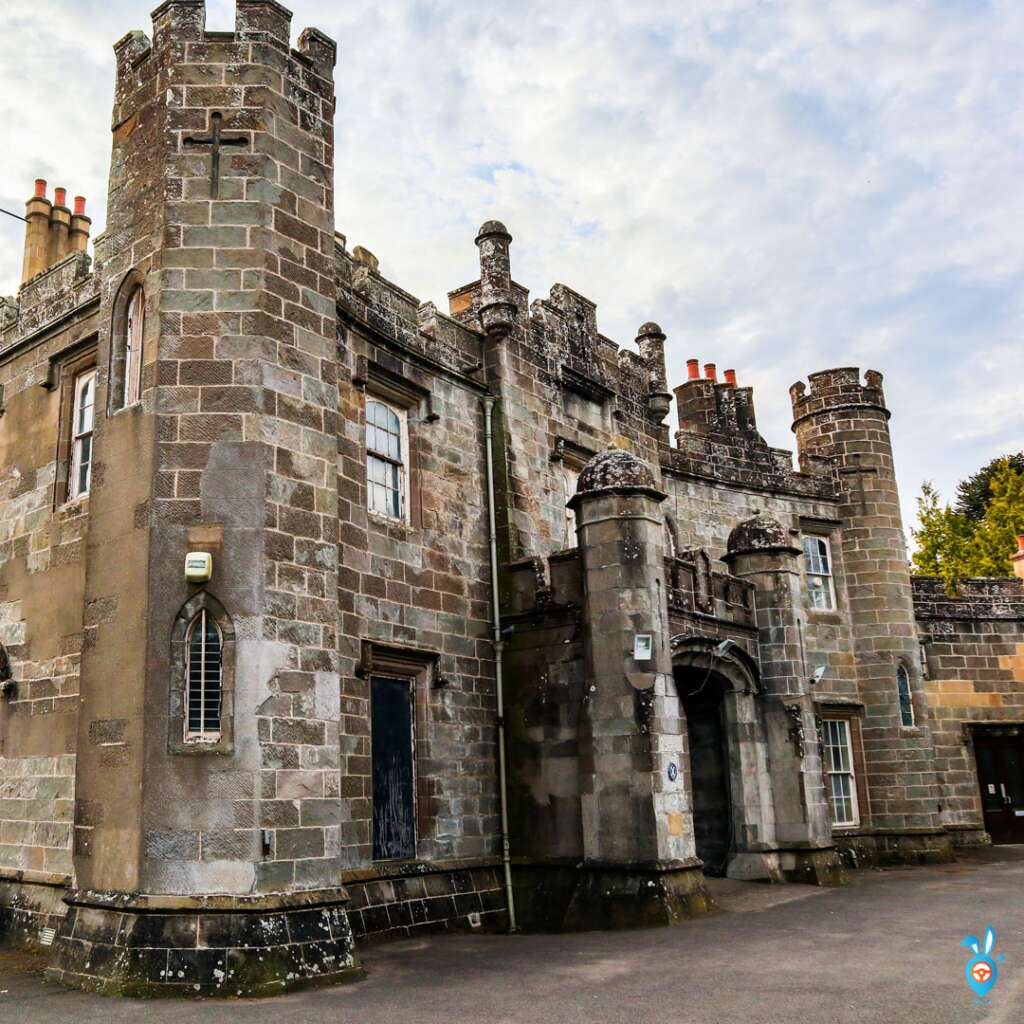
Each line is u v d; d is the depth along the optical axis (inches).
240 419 478.0
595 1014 350.9
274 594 464.1
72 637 565.0
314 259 531.8
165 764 437.7
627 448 858.8
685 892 586.9
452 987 407.8
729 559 827.4
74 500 594.2
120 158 543.5
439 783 621.0
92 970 418.3
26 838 561.9
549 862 633.6
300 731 458.9
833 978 399.2
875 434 1094.4
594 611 636.1
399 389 661.9
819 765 786.8
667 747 610.9
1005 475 1775.3
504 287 748.0
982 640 1135.0
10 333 672.4
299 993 402.3
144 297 504.4
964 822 1074.7
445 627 653.3
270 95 529.0
